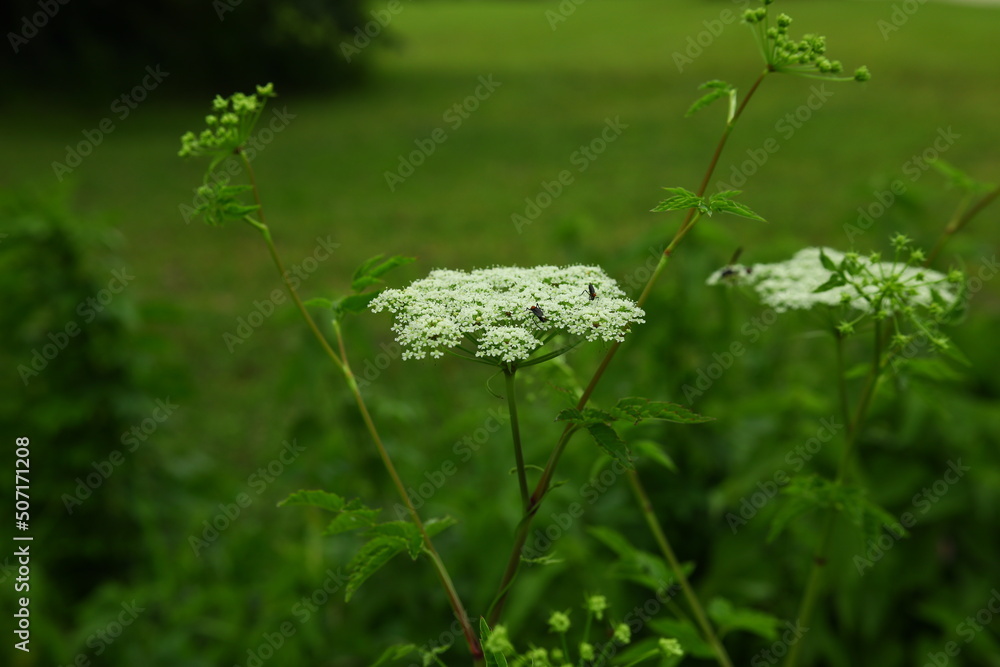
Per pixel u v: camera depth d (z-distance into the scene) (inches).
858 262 103.1
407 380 343.6
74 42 1051.9
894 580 173.8
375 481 181.8
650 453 117.1
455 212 643.5
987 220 518.9
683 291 184.5
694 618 169.2
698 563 180.9
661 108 1019.9
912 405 174.7
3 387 205.5
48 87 1028.5
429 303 89.5
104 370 202.2
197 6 1103.0
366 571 89.0
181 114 1034.1
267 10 1143.6
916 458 180.2
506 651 88.0
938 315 105.0
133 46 1107.3
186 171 770.8
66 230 194.9
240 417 339.6
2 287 190.9
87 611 177.9
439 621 169.9
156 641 173.6
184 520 216.4
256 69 1180.5
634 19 1833.2
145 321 211.5
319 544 180.7
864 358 195.8
